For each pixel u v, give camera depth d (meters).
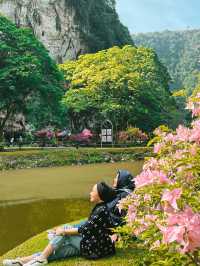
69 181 20.28
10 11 69.25
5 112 53.09
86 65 53.00
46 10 69.94
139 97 54.09
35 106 42.62
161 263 2.79
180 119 59.31
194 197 2.72
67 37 70.12
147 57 57.66
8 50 40.34
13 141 48.88
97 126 56.25
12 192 16.27
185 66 155.38
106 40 76.75
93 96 49.81
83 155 34.34
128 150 37.38
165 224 2.92
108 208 6.10
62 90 48.03
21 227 9.95
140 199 4.06
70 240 5.97
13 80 39.50
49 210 12.19
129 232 3.69
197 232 2.25
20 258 5.91
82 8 72.44
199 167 3.02
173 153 4.06
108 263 5.64
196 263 2.64
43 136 48.22
